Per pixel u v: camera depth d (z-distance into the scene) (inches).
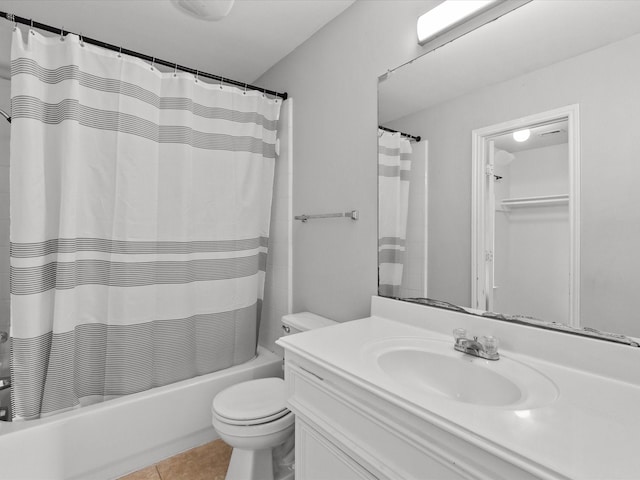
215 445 68.4
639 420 25.0
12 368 51.7
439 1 48.6
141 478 58.8
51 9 63.5
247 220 77.2
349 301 64.1
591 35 34.3
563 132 36.2
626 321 32.2
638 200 31.4
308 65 74.0
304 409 39.8
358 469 32.3
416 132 51.3
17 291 51.4
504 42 41.3
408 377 41.0
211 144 71.8
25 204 51.3
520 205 39.9
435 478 25.9
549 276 37.4
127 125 60.1
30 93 51.8
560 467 19.7
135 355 62.3
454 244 46.7
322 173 70.4
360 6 61.0
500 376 34.6
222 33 72.2
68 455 53.8
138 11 64.6
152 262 63.9
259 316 82.4
